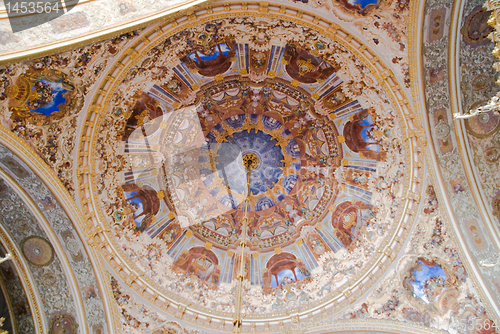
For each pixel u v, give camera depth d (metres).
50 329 10.09
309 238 14.16
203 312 12.27
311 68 11.95
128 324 11.13
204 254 13.89
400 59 9.48
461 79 8.62
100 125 10.52
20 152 8.74
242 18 9.70
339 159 13.80
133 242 12.19
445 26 8.29
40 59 7.95
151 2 7.89
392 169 11.64
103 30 7.38
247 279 13.55
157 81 11.38
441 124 9.48
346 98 12.26
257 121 14.82
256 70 12.66
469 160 9.12
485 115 8.37
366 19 9.11
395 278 11.28
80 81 9.23
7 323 9.81
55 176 9.69
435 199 10.25
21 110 8.54
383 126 11.46
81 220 10.46
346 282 12.28
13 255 9.80
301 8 9.23
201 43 10.64
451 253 10.04
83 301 10.41
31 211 9.49
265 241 14.59
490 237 8.98
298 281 13.27
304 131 14.48
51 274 10.17
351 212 13.32
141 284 11.74
